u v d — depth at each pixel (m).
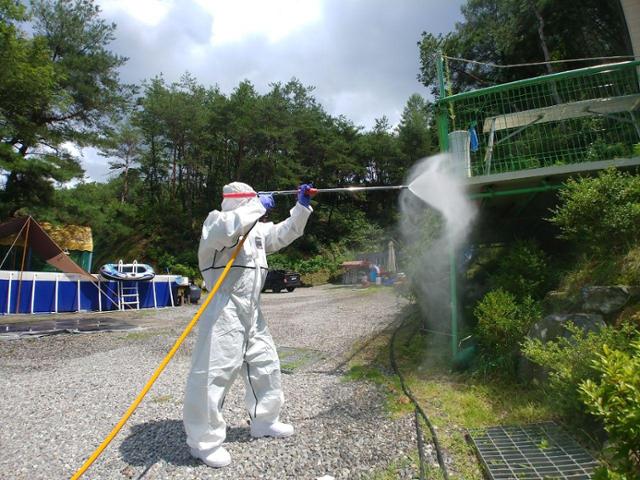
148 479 2.82
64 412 4.23
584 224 4.06
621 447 1.84
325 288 23.19
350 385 4.75
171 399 4.58
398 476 2.69
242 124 31.39
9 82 15.40
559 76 4.84
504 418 3.48
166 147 36.19
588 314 3.64
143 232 31.31
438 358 5.40
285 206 32.59
